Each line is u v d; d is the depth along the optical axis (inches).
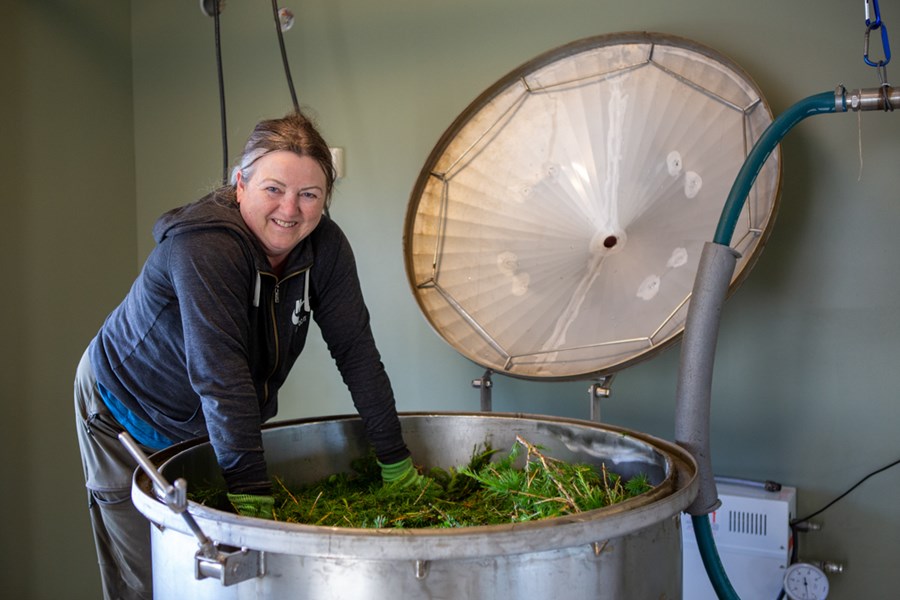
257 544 39.4
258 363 60.8
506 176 78.7
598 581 42.2
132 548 69.6
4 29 89.8
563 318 72.7
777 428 77.4
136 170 107.3
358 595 39.9
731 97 68.6
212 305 50.7
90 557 99.2
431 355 92.9
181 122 105.0
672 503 43.5
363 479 66.8
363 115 95.3
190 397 62.0
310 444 66.8
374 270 95.4
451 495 61.9
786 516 70.6
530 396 88.4
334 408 98.5
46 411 94.1
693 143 70.1
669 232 69.8
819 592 68.3
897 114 72.1
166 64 105.4
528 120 78.4
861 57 73.4
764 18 76.5
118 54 105.0
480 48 89.1
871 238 73.5
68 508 96.6
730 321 78.7
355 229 96.1
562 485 52.4
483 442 67.7
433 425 68.9
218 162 103.3
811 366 76.0
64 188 97.0
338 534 38.1
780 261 76.7
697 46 70.3
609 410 84.4
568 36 84.9
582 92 76.3
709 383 58.0
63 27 97.0
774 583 70.9
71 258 97.8
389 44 93.7
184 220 52.2
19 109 91.5
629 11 82.0
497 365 72.2
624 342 68.1
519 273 76.1
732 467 79.1
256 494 50.1
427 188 80.9
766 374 77.6
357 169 95.8
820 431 75.9
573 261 74.4
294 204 53.1
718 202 67.1
